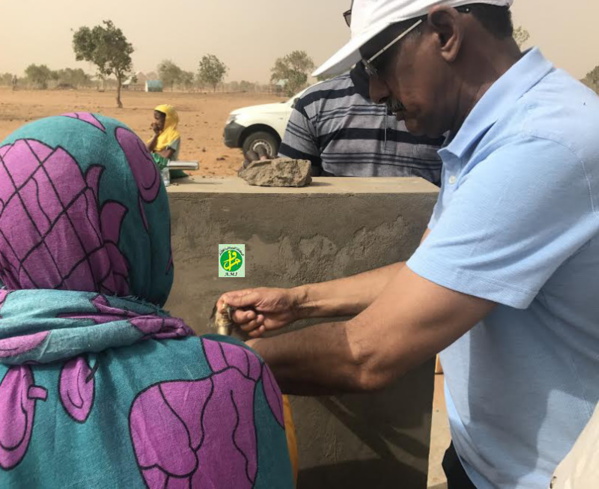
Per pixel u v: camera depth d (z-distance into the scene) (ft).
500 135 3.92
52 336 2.56
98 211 2.82
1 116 74.08
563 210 3.59
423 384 6.95
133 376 2.71
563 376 4.10
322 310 5.60
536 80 4.02
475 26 4.18
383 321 4.01
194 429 2.71
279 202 6.09
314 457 7.07
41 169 2.71
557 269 3.82
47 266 2.75
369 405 6.95
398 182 6.97
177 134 24.13
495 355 4.35
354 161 9.12
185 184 6.43
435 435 9.75
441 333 3.89
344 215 6.23
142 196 3.04
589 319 3.94
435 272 3.77
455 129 4.71
